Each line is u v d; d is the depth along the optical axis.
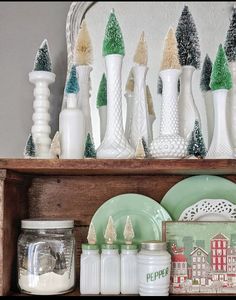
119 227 0.93
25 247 0.84
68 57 0.99
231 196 0.94
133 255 0.86
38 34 1.03
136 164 0.79
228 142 0.91
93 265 0.86
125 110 0.98
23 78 1.02
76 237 0.97
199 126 0.93
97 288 0.85
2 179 0.80
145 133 0.94
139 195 0.94
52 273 0.83
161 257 0.81
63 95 0.99
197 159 0.79
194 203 0.94
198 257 0.88
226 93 0.92
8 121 1.01
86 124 0.97
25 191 0.95
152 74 1.00
